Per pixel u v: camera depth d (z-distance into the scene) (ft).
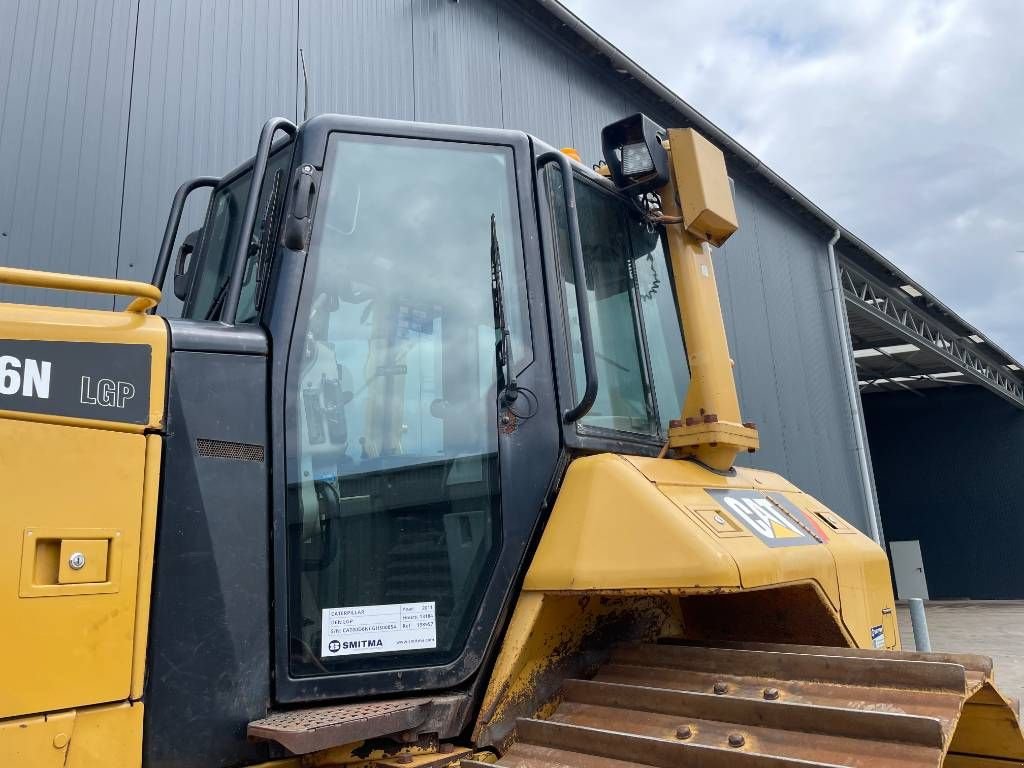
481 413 7.54
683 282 9.68
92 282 5.96
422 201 7.86
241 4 20.45
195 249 10.23
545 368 7.86
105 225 17.24
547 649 7.35
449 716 6.65
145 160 18.07
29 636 5.30
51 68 16.99
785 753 5.98
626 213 9.62
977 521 80.89
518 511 7.41
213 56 19.66
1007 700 7.64
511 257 8.05
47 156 16.66
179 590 6.00
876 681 6.52
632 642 8.26
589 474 7.56
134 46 18.31
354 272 7.41
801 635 8.96
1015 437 80.48
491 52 27.89
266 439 6.70
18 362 5.64
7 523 5.34
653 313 9.48
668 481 7.76
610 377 8.61
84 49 17.54
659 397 9.18
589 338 7.60
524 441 7.61
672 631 8.95
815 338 47.26
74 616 5.49
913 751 5.61
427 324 7.58
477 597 7.12
